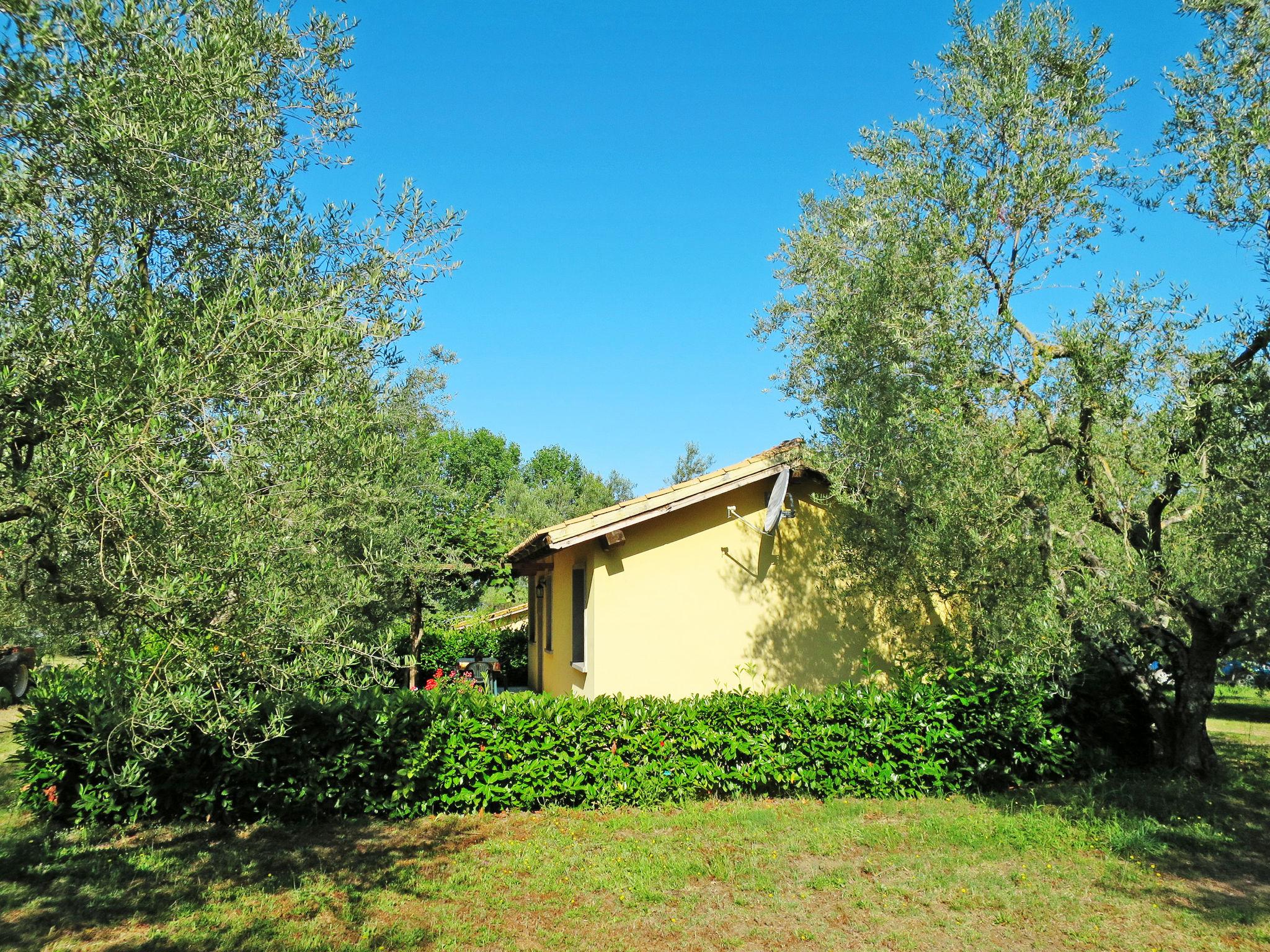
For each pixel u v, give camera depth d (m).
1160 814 7.74
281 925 5.69
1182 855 6.80
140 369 4.16
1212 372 7.11
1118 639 8.41
